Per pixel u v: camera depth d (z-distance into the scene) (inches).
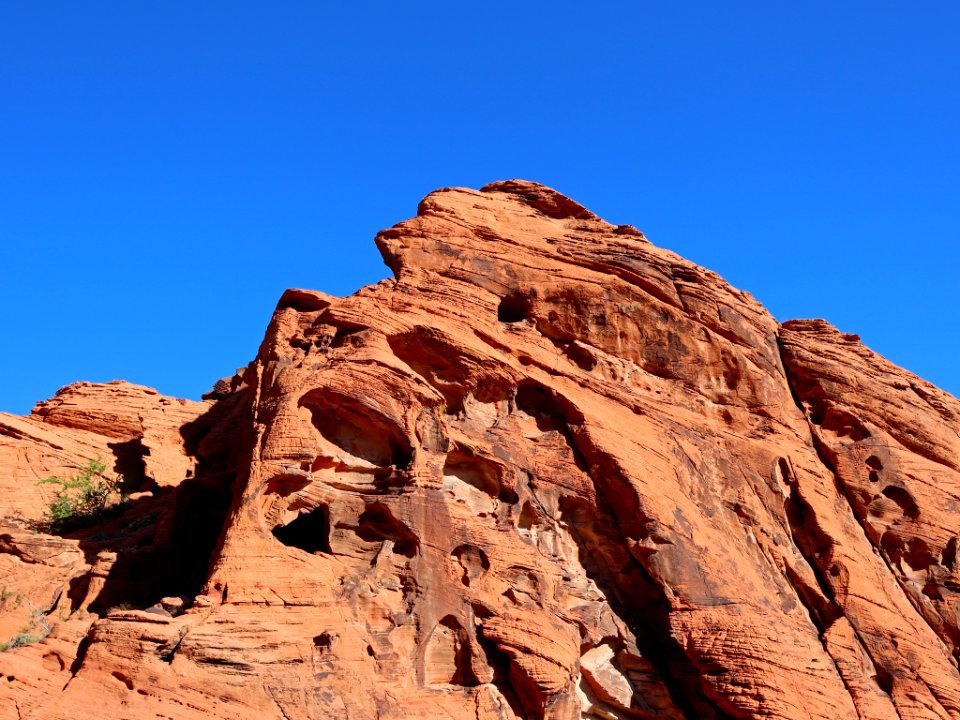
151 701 825.5
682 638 1063.6
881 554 1296.8
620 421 1190.9
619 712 1057.5
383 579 997.8
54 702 822.5
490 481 1099.9
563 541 1103.6
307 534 1058.7
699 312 1347.2
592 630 1050.1
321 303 1162.0
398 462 1059.3
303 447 1006.4
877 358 1461.6
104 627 862.5
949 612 1262.3
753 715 1018.1
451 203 1341.0
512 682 987.3
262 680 863.1
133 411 1505.9
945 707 1151.0
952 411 1466.5
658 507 1119.6
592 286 1295.5
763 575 1178.6
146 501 1322.6
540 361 1203.9
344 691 897.5
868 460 1346.0
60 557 1087.6
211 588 927.0
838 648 1146.0
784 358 1418.6
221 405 1562.5
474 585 1016.9
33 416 1483.8
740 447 1264.8
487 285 1259.8
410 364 1139.3
